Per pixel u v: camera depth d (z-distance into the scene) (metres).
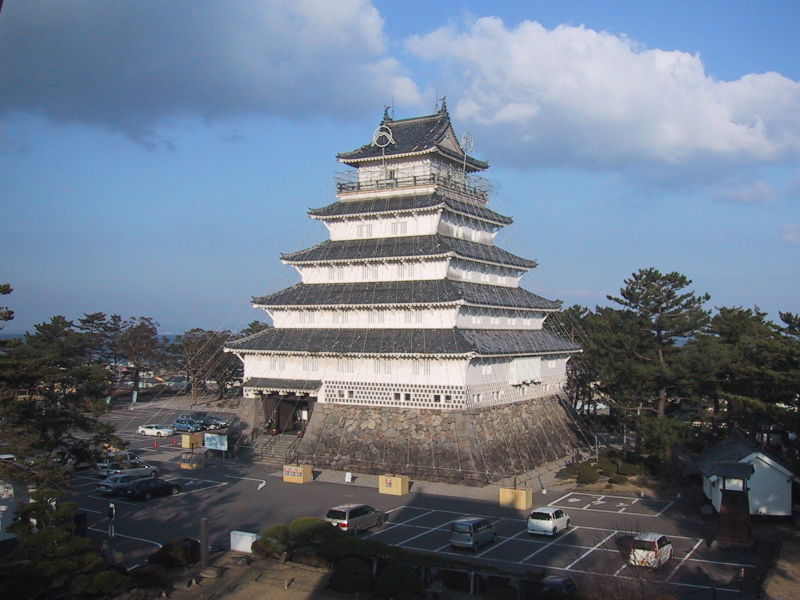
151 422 130.50
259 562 53.75
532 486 80.06
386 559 49.16
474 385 84.12
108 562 51.16
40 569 42.28
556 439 99.94
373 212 93.75
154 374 174.12
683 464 93.12
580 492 77.25
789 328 69.50
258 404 97.38
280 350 92.25
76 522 56.25
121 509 68.50
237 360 156.12
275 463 89.75
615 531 61.06
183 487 77.81
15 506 52.62
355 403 88.56
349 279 94.38
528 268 106.19
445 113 102.50
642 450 94.31
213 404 155.50
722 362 75.94
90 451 60.94
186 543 52.78
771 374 64.94
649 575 47.47
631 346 84.00
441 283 87.38
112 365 160.50
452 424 81.75
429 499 72.62
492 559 53.28
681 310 83.81
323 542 52.72
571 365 130.38
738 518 55.62
